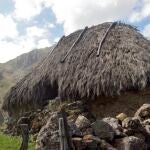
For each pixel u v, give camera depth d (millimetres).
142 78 17734
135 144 9188
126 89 17938
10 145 16016
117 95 17953
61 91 19172
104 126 9297
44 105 20578
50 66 21531
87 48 20859
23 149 8938
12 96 21984
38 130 18375
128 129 9641
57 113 8867
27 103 21219
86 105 18156
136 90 18000
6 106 22250
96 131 9273
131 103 17922
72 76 19453
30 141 16547
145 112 12352
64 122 8625
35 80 21422
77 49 21297
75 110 16828
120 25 22625
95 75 18672
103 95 18234
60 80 19719
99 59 19578
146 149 9562
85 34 22562
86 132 9227
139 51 19656
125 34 21344
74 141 8695
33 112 19984
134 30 22500
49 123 8852
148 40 21719
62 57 21484
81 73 19281
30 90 21172
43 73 21406
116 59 19219
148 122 11250
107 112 18078
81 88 18562
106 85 17953
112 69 18625
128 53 19500
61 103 18578
